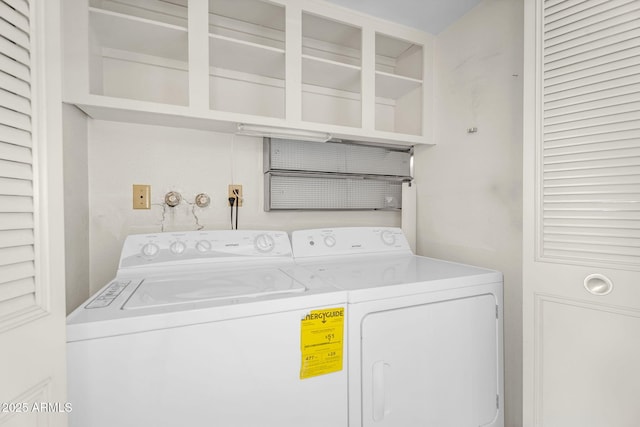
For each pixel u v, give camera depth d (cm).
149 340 75
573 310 109
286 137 165
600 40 101
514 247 147
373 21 171
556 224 113
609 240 101
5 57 57
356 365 99
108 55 146
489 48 159
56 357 66
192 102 132
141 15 153
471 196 169
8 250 58
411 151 209
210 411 80
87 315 74
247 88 177
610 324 101
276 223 186
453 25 179
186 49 149
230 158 173
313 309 93
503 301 144
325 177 187
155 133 156
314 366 92
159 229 157
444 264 150
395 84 195
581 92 105
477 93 165
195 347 79
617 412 99
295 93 150
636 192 94
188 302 85
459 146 176
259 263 144
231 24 173
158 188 157
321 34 191
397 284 107
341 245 166
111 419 71
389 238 180
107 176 147
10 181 58
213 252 138
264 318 86
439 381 114
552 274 114
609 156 99
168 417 76
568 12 108
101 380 71
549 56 114
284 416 88
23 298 61
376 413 101
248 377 84
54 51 69
